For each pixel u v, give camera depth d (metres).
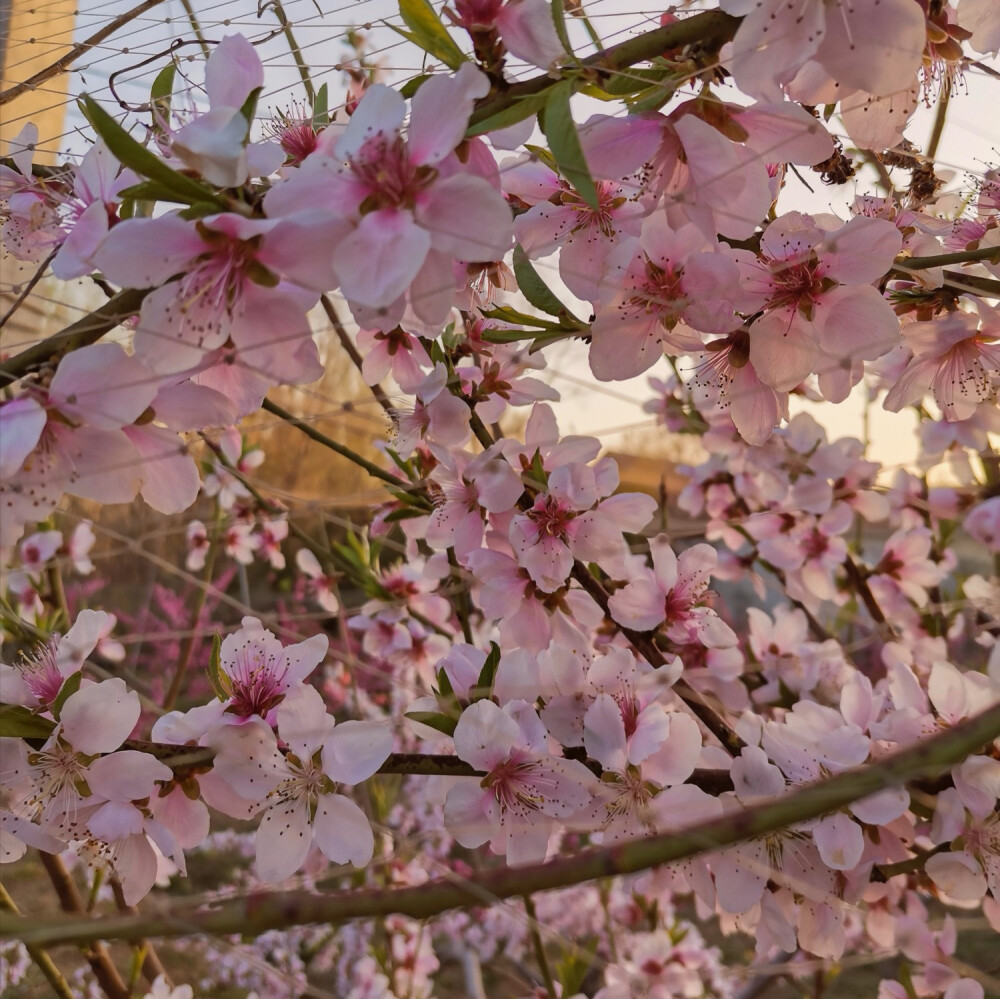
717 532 0.47
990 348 0.25
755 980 0.45
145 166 0.15
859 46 0.17
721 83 0.19
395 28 0.18
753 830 0.12
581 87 0.17
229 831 0.81
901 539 0.48
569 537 0.27
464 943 0.66
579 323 0.23
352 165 0.16
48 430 0.18
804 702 0.25
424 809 0.75
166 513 0.19
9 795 0.20
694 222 0.19
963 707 0.24
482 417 0.31
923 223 0.26
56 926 0.12
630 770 0.23
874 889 0.29
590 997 0.49
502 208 0.16
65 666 0.22
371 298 0.15
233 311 0.16
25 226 0.21
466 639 0.40
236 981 0.63
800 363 0.21
